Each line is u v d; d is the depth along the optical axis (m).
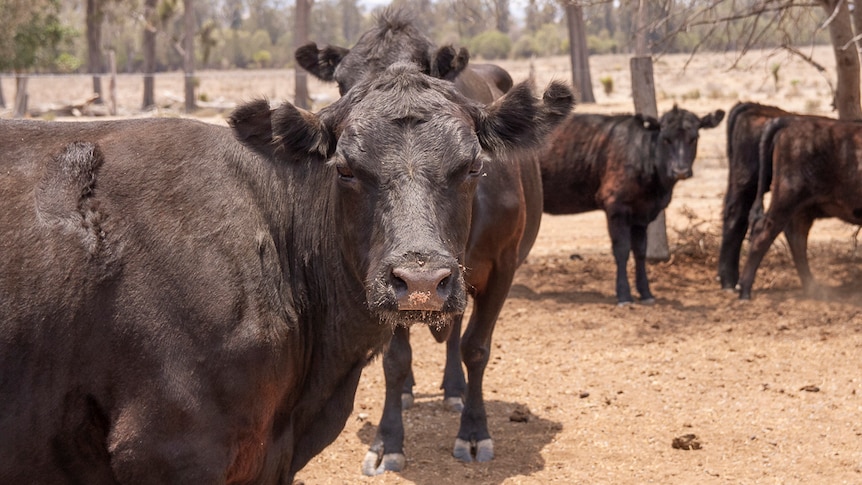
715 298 11.59
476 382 6.65
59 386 3.56
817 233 15.14
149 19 54.59
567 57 78.62
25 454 3.58
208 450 3.67
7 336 3.49
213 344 3.65
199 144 3.96
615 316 10.58
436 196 3.64
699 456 6.60
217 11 112.31
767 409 7.50
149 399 3.60
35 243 3.59
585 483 6.16
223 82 63.38
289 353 3.95
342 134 3.75
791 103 37.47
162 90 57.31
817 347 9.18
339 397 4.27
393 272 3.43
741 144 12.02
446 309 3.48
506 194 6.21
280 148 3.89
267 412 3.86
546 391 8.03
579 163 12.07
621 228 11.47
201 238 3.74
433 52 6.67
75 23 75.50
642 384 8.19
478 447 6.59
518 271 13.04
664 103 39.00
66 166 3.73
